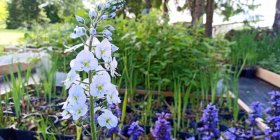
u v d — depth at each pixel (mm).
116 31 3521
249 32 7730
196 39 3775
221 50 4352
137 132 2010
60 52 3715
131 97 3186
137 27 3711
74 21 3836
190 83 3205
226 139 2246
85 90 1308
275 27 7906
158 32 3574
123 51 3449
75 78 1267
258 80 5602
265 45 6852
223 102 3461
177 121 2791
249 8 8828
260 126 2666
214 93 3154
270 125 2162
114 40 3439
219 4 9227
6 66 4059
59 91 3662
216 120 2266
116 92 1303
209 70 3473
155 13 3832
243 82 5348
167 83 3459
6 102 2984
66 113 1327
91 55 1220
